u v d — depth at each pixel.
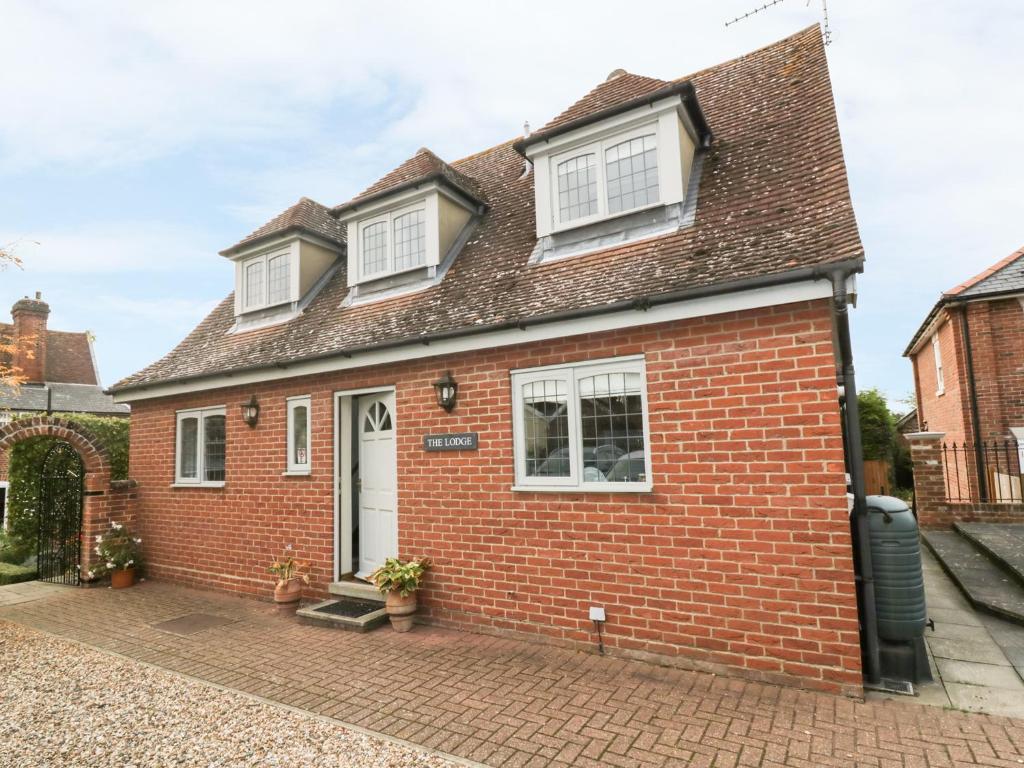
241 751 3.59
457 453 6.24
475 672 4.85
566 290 5.84
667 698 4.19
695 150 6.94
